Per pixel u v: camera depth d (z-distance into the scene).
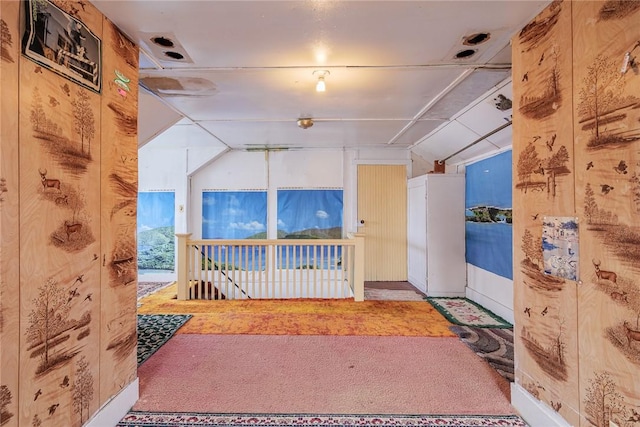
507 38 2.01
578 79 1.48
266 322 3.35
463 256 4.52
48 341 1.37
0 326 1.16
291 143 5.33
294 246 4.34
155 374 2.31
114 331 1.80
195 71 2.49
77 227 1.53
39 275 1.32
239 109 3.48
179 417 1.85
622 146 1.28
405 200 5.64
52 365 1.39
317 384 2.19
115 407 1.79
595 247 1.40
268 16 1.77
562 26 1.57
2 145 1.16
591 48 1.40
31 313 1.29
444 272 4.53
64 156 1.45
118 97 1.85
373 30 1.93
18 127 1.22
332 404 1.98
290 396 2.05
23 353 1.25
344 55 2.25
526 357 1.84
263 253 5.73
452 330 3.16
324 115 3.70
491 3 1.65
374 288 4.98
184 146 5.51
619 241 1.29
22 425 1.24
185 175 5.64
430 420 1.84
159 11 1.70
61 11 1.42
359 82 2.72
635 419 1.23
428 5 1.67
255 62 2.35
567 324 1.55
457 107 3.36
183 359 2.54
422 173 5.66
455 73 2.54
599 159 1.37
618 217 1.30
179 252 4.23
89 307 1.61
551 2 1.64
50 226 1.37
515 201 1.95
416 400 2.02
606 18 1.33
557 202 1.61
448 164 5.12
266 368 2.40
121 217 1.87
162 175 5.68
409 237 5.45
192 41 2.04
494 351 2.70
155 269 5.70
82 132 1.56
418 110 3.48
